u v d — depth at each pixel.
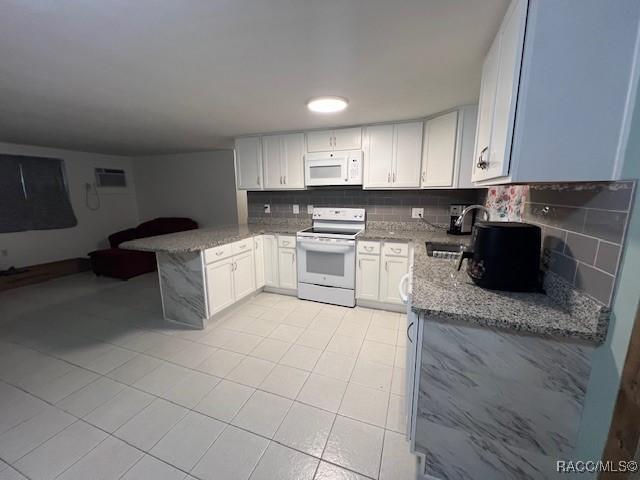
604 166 0.88
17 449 1.43
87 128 3.12
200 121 2.79
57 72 1.64
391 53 1.44
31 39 1.28
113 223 5.51
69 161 4.80
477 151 1.48
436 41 1.33
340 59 1.50
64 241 4.77
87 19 1.13
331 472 1.32
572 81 0.87
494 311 1.08
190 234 3.03
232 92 1.98
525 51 0.88
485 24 1.18
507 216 1.85
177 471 1.32
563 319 1.02
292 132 3.24
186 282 2.62
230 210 5.21
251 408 1.69
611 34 0.82
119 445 1.45
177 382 1.92
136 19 1.14
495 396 1.13
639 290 0.79
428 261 1.84
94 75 1.69
